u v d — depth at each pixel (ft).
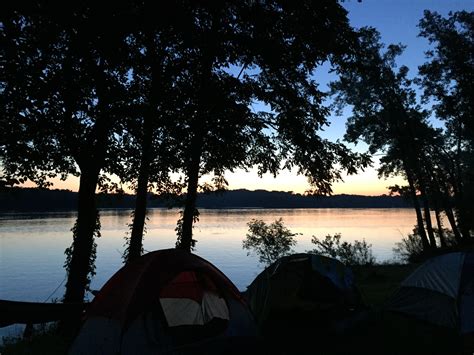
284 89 40.50
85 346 21.07
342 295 28.86
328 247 75.92
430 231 95.71
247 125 38.91
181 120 32.40
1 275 144.56
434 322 27.02
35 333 33.24
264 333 25.91
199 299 24.64
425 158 97.50
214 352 21.53
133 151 34.42
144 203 36.81
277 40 37.83
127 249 40.06
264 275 29.22
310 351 23.54
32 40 25.99
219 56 34.53
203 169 46.75
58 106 29.19
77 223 33.37
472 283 26.76
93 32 25.86
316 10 37.32
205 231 380.17
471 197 93.97
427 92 97.14
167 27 29.14
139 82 31.76
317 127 43.29
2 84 27.45
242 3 35.58
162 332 21.08
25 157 31.40
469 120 93.25
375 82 93.40
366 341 25.13
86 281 33.55
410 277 30.37
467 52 91.09
